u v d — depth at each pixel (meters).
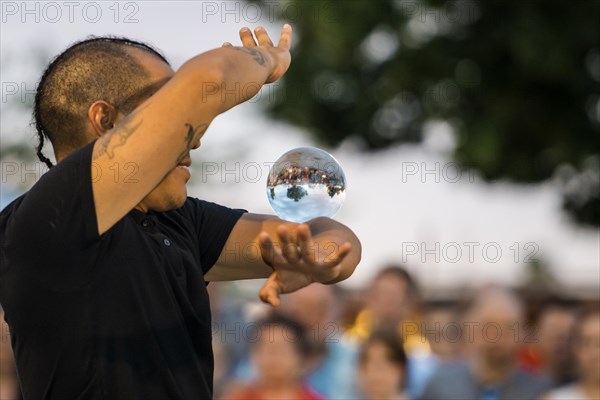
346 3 22.69
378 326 10.66
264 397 10.08
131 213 4.97
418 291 12.09
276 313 10.38
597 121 23.41
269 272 5.59
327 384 10.50
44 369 4.62
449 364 10.69
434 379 10.60
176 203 4.98
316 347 10.68
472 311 10.71
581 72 22.41
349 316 12.30
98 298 4.58
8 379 9.83
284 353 10.04
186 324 4.93
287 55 4.80
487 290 10.88
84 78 4.99
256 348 10.23
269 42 4.89
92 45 5.10
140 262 4.77
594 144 23.34
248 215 5.68
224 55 4.45
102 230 4.41
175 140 4.35
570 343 10.55
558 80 22.50
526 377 10.50
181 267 5.01
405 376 10.32
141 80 4.99
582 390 9.68
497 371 10.49
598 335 9.55
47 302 4.52
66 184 4.34
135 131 4.32
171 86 4.34
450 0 22.75
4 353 9.79
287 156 4.99
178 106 4.32
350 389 10.45
